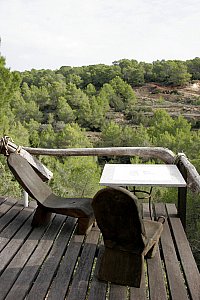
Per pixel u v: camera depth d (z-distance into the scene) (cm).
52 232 314
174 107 4453
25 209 376
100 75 4834
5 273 240
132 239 217
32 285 229
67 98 3803
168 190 935
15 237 301
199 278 234
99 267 242
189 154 2328
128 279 224
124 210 205
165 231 313
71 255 269
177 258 269
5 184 803
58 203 327
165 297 212
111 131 2995
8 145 371
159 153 378
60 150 399
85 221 304
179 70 5334
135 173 314
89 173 1182
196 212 918
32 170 346
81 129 3441
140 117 3847
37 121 3525
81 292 218
